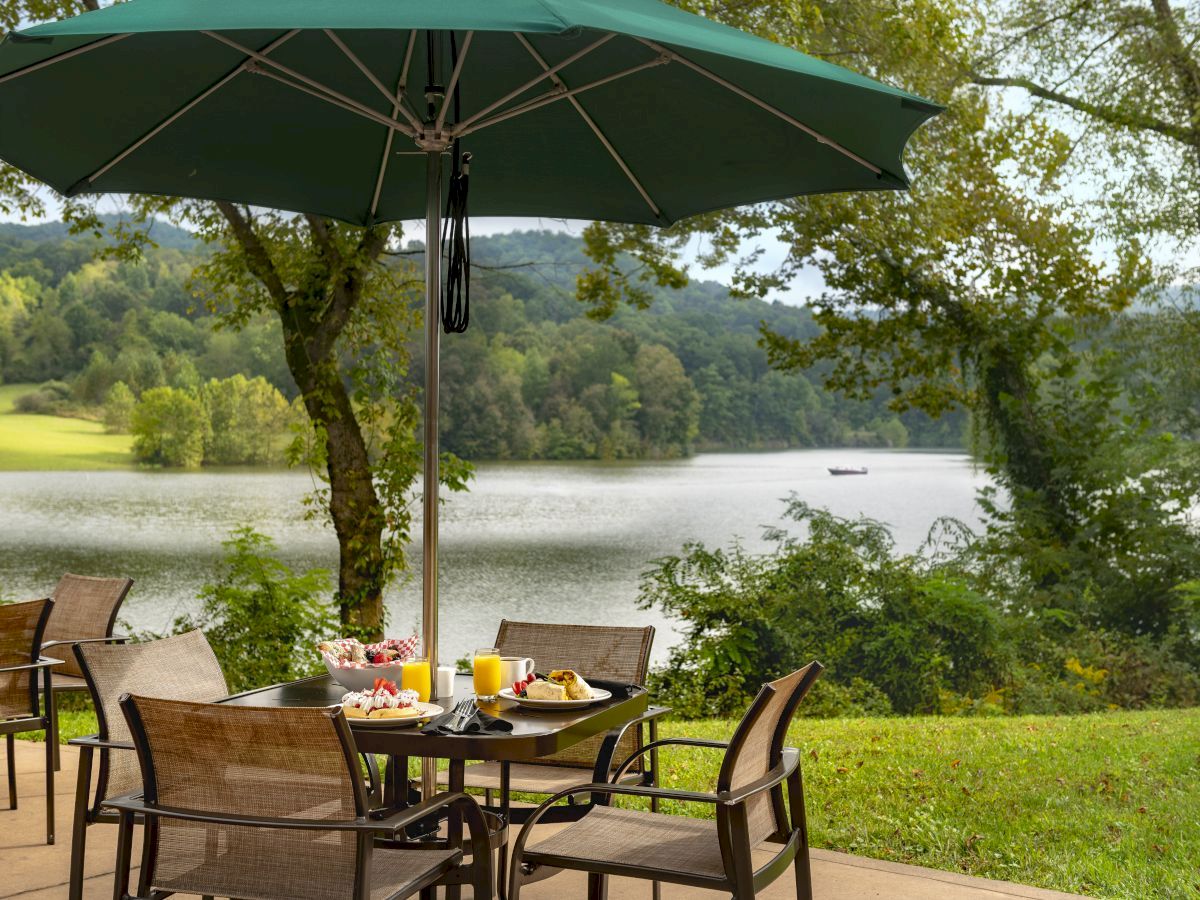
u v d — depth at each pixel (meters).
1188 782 5.59
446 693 3.40
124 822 2.54
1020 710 10.16
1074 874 4.14
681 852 2.77
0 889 3.75
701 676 10.51
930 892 3.81
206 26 2.28
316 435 9.41
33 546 14.45
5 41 2.71
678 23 2.84
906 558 10.99
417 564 9.80
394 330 9.55
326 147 4.32
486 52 3.72
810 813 4.89
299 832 2.41
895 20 10.08
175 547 14.33
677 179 4.27
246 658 9.29
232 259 9.44
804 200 10.98
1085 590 10.78
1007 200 11.23
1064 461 11.05
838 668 10.56
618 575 13.88
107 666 3.30
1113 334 11.15
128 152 3.96
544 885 3.88
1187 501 10.79
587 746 3.82
